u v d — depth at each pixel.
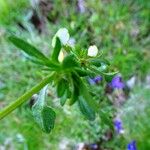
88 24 0.27
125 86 0.25
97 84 0.23
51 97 0.22
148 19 0.28
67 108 0.22
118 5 0.28
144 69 0.26
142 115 0.24
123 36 0.27
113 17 0.27
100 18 0.27
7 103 0.24
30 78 0.24
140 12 0.28
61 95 0.06
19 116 0.24
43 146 0.23
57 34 0.07
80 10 0.28
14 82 0.25
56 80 0.06
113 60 0.25
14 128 0.24
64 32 0.07
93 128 0.22
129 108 0.24
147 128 0.24
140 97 0.24
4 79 0.25
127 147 0.23
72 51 0.07
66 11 0.28
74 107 0.21
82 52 0.07
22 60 0.25
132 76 0.26
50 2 0.29
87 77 0.07
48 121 0.06
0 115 0.06
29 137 0.23
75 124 0.22
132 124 0.24
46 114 0.06
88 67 0.06
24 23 0.27
